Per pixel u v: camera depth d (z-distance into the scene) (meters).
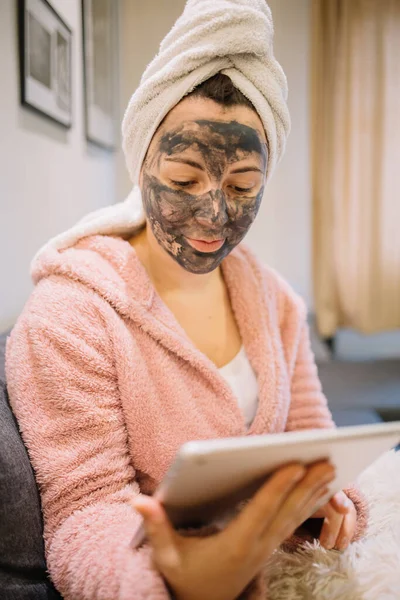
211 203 0.65
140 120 0.67
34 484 0.62
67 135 1.57
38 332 0.65
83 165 1.78
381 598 0.59
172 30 0.67
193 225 0.66
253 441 0.41
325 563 0.65
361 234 2.47
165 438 0.68
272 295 0.86
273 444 0.42
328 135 2.41
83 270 0.69
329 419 0.89
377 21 2.31
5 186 1.09
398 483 0.85
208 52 0.62
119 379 0.66
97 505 0.60
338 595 0.60
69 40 1.54
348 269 2.53
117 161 2.43
